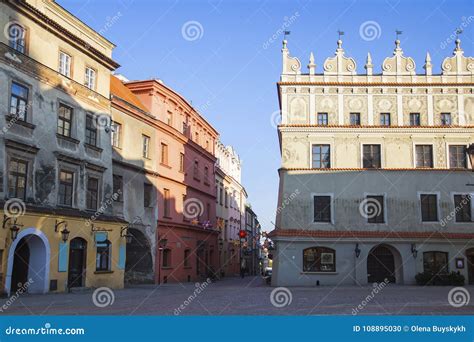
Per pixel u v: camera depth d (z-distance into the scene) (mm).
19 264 24438
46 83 25797
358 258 33156
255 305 18766
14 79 23469
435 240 33375
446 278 32188
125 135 34750
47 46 26031
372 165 34875
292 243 33406
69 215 26078
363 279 32906
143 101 40125
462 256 33219
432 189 34375
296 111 35625
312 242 33375
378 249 34531
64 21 27719
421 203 34281
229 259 63156
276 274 33406
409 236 33344
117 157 33656
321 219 34062
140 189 36344
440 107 35438
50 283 24422
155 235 38156
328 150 35156
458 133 34875
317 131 35125
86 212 28312
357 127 35031
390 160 34812
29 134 24281
